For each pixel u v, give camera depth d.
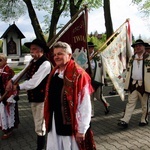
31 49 4.28
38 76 4.18
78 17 4.40
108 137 5.35
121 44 7.16
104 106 7.62
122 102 8.90
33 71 4.28
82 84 2.88
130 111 5.94
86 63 4.45
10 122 5.46
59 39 4.38
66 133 2.97
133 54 6.70
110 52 7.05
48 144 3.12
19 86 4.23
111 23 15.05
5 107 5.40
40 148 4.49
